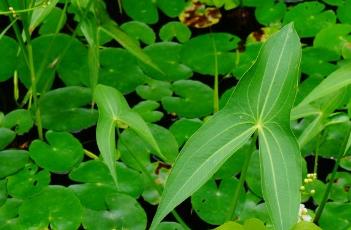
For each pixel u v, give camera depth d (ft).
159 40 4.97
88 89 4.56
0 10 4.55
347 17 5.05
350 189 4.12
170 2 5.16
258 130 3.36
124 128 4.39
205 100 4.54
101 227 3.93
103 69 4.67
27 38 4.18
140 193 4.10
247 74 3.34
